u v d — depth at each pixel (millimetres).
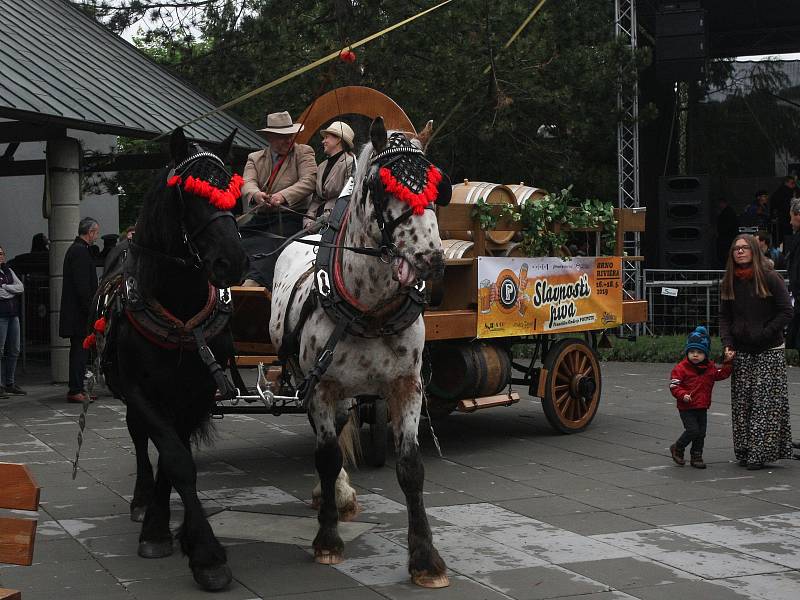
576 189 20969
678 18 17656
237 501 6699
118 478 7445
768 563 5234
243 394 6672
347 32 17734
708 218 18094
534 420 9883
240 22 19422
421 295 5234
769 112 24906
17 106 10914
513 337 9328
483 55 17500
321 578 5066
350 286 5152
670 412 10383
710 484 7098
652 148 22828
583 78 18141
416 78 18109
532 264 8516
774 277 7609
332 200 7609
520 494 6797
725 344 7672
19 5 15219
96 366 5664
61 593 4871
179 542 5508
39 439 9078
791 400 11164
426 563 4922
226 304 5371
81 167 13477
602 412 10414
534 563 5254
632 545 5570
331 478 5363
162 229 5090
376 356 5184
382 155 4746
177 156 5016
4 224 20500
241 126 15688
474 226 8070
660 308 17922
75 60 14023
